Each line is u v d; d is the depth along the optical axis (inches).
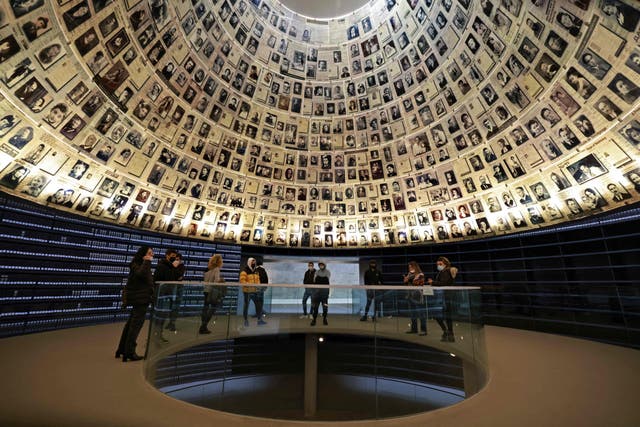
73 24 293.0
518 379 191.6
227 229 561.9
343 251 619.2
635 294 317.4
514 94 392.2
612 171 330.6
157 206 467.2
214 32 439.2
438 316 192.9
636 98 288.2
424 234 556.1
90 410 132.6
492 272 471.2
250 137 546.0
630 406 148.3
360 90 550.0
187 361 182.1
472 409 145.3
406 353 187.5
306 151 593.0
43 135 316.8
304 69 545.6
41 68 288.2
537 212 414.6
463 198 499.2
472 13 389.4
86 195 377.4
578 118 341.7
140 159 427.8
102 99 354.0
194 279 510.6
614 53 285.3
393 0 475.2
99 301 384.5
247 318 195.0
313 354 194.1
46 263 330.6
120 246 420.2
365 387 186.5
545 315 398.9
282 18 506.0
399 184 567.2
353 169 597.0
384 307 192.5
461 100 454.3
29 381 164.4
